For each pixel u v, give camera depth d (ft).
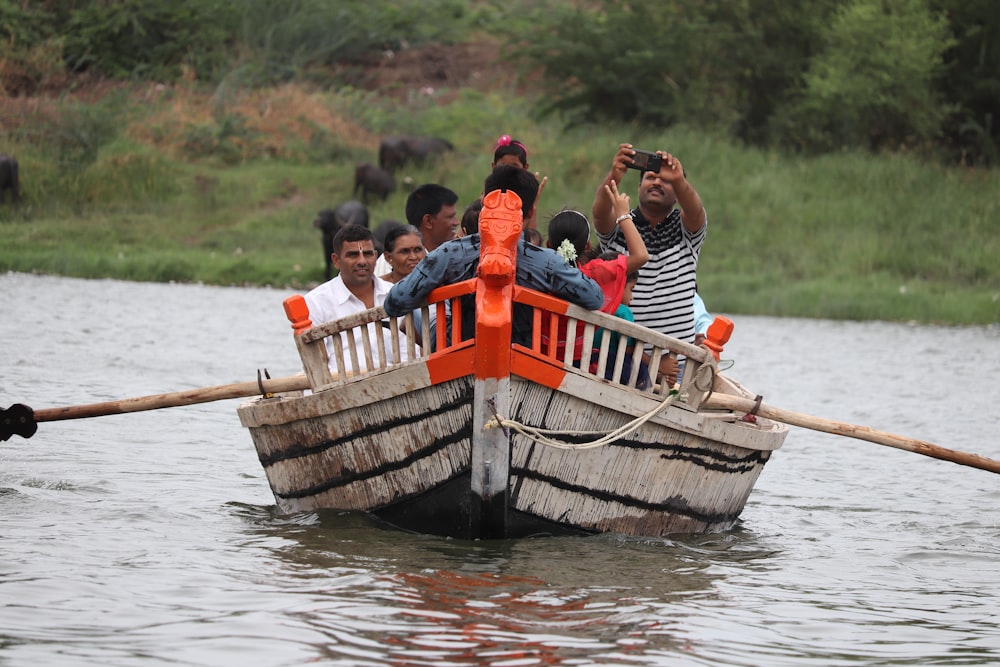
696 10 363.97
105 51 383.65
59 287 225.15
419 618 58.03
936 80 347.77
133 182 307.37
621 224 78.54
